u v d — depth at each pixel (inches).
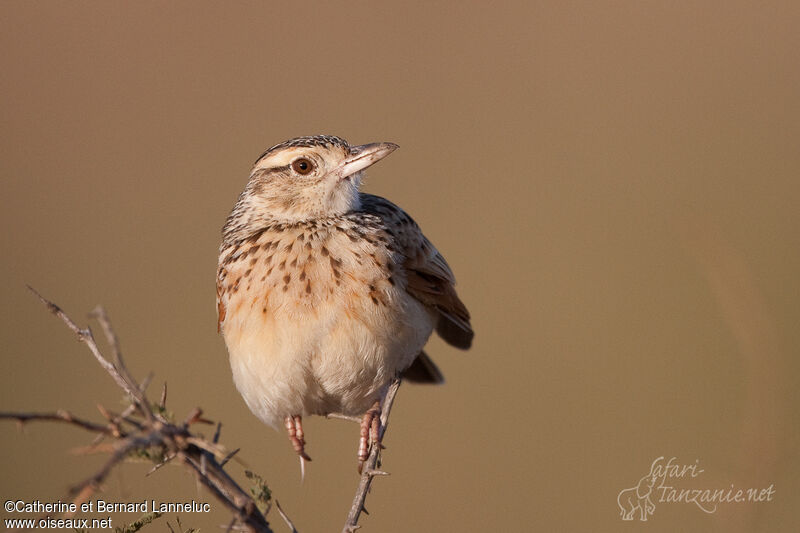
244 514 240.8
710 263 385.7
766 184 1084.5
